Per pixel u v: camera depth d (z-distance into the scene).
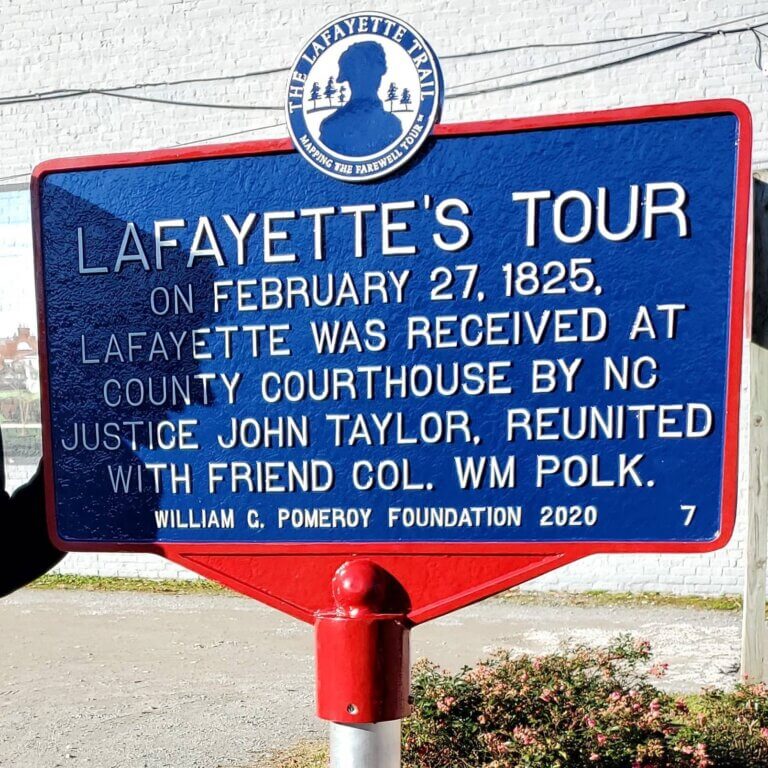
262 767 3.88
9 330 7.49
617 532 1.87
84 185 2.05
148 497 2.04
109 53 7.10
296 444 1.99
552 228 1.88
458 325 1.92
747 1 6.07
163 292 2.03
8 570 2.16
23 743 4.20
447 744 3.13
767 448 4.51
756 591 4.56
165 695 4.86
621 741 2.99
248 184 1.99
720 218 1.82
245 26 6.87
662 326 1.85
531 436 1.90
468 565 1.92
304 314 1.98
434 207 1.92
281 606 1.98
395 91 1.90
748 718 3.37
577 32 6.34
